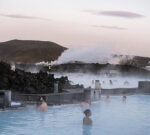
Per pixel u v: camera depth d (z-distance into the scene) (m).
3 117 11.59
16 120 11.20
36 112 12.78
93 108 15.21
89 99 16.45
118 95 21.98
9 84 15.59
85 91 16.94
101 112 14.03
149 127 10.83
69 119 11.72
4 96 12.62
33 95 14.38
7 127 10.16
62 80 20.41
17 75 16.11
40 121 11.18
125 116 13.12
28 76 16.42
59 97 15.12
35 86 15.88
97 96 18.12
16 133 9.40
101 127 10.62
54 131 9.79
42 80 17.20
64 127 10.35
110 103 17.47
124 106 16.39
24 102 13.72
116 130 10.25
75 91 17.69
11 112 12.47
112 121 11.84
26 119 11.41
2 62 16.77
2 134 9.25
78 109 14.18
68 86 20.36
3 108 12.50
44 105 13.24
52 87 16.80
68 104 15.25
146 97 21.31
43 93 15.58
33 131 9.69
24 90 15.43
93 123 11.30
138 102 18.34
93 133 9.69
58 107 14.37
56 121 11.30
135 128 10.62
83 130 10.04
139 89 23.30
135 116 13.17
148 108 15.75
